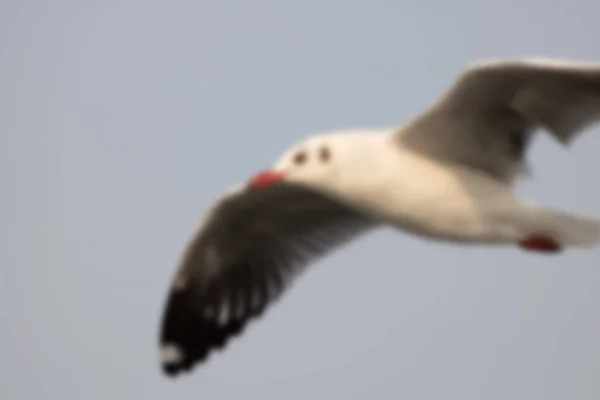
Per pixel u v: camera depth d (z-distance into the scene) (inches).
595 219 505.7
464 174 507.8
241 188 555.2
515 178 514.3
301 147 516.1
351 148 507.2
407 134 505.4
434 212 504.4
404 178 502.9
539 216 502.9
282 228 579.5
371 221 576.7
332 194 511.5
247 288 592.4
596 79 484.4
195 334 599.5
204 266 588.7
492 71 473.7
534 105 495.2
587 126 503.5
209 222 568.1
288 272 586.9
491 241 508.7
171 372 604.4
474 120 497.7
